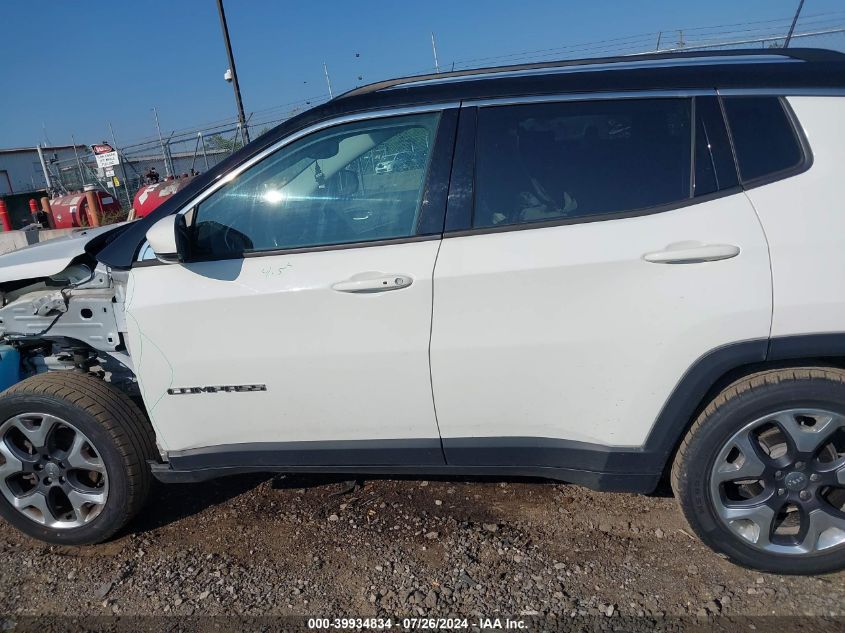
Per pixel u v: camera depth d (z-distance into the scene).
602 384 2.38
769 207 2.25
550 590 2.53
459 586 2.58
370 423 2.60
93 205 15.92
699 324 2.25
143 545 3.00
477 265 2.38
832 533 2.42
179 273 2.63
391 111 2.55
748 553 2.45
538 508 3.05
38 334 3.09
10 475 2.96
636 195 2.36
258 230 2.64
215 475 2.83
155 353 2.65
